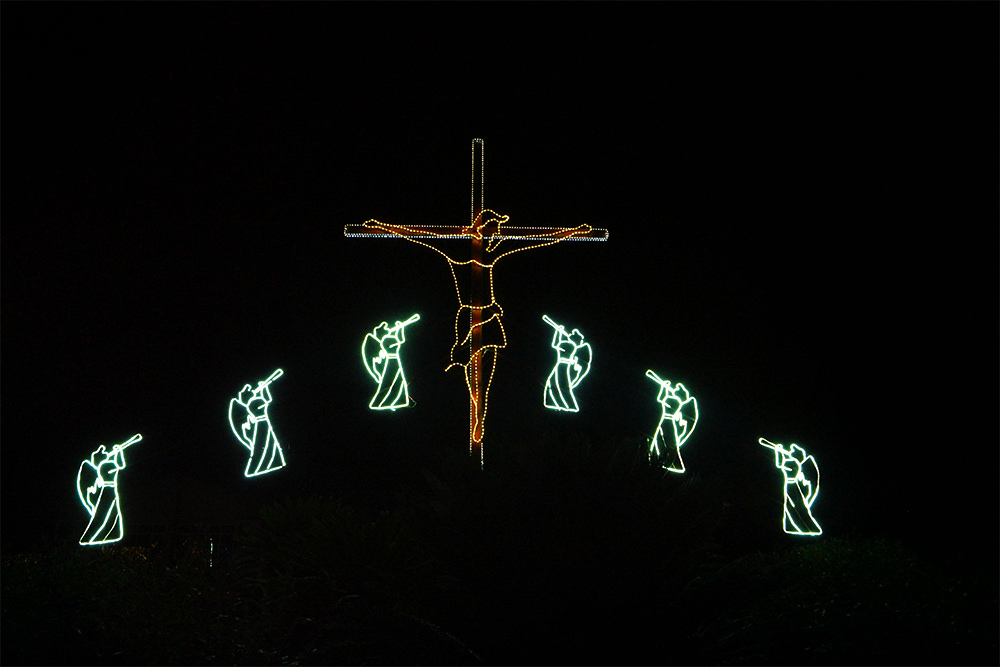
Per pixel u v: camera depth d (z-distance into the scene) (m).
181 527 15.60
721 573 6.60
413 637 6.25
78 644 6.45
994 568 10.20
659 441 13.91
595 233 13.85
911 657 6.86
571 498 6.54
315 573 7.69
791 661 6.64
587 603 6.32
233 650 6.49
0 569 7.97
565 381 14.80
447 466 7.16
